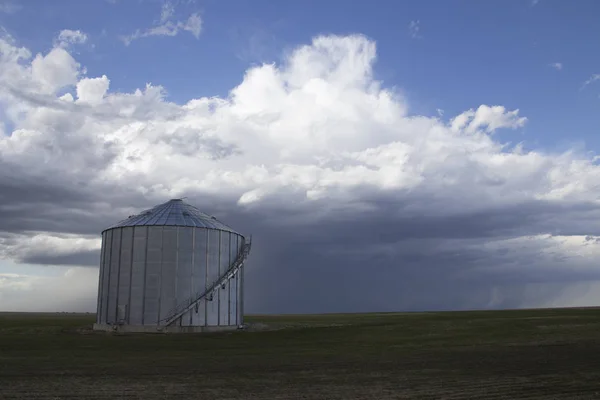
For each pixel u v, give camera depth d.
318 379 27.83
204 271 65.19
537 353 40.44
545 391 24.39
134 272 63.34
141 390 23.88
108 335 57.12
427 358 37.97
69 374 28.67
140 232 64.25
